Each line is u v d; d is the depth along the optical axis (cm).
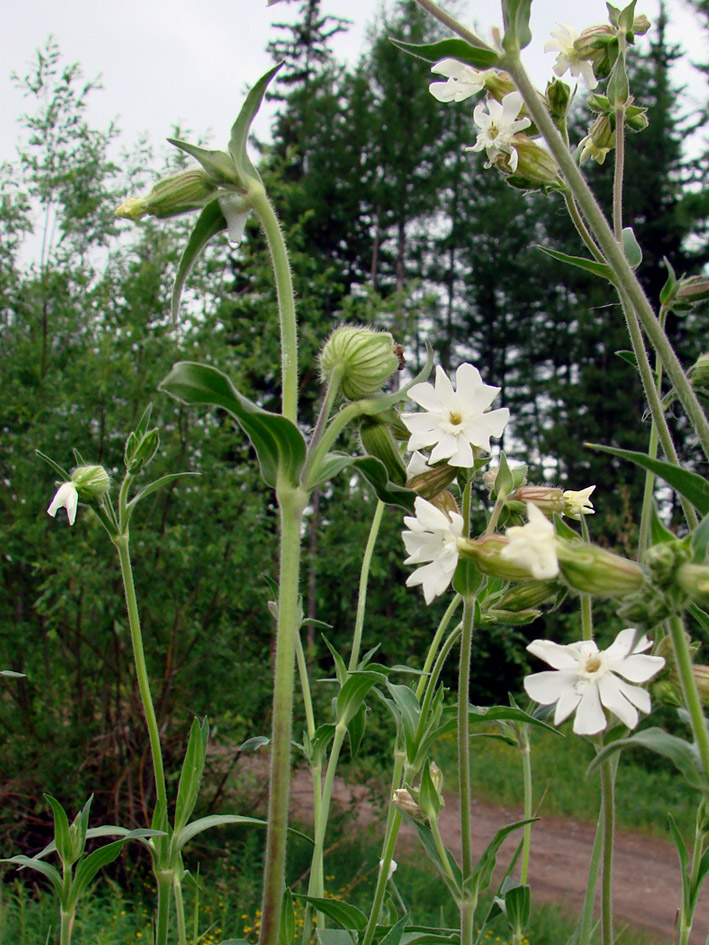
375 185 1991
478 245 2267
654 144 2011
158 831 179
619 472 1820
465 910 139
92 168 840
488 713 161
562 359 2266
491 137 164
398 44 130
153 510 742
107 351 746
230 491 746
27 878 604
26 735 676
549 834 899
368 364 141
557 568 97
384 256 2208
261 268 959
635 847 878
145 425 205
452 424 139
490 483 162
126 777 638
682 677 94
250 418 120
